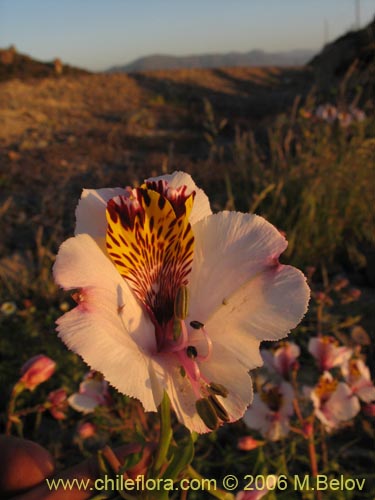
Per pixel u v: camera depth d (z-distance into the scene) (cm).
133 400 19
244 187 49
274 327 9
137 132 101
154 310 10
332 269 39
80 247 9
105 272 9
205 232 10
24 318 31
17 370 27
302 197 41
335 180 43
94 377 19
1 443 11
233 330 9
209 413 9
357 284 38
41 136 94
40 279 36
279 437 18
